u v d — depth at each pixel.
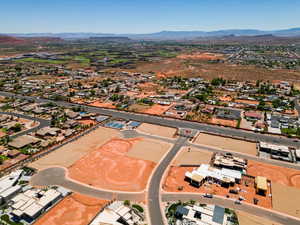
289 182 76.25
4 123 122.31
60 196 67.94
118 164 86.50
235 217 60.44
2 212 62.22
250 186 74.12
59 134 111.31
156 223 59.09
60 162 87.38
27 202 63.81
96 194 69.94
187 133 112.56
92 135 110.94
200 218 59.44
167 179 77.62
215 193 70.62
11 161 87.25
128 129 117.75
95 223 56.53
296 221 60.03
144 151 96.19
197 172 78.50
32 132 113.31
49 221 59.59
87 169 83.06
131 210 62.38
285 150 93.06
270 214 62.22
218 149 97.75
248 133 112.81
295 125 121.50
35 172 80.50
